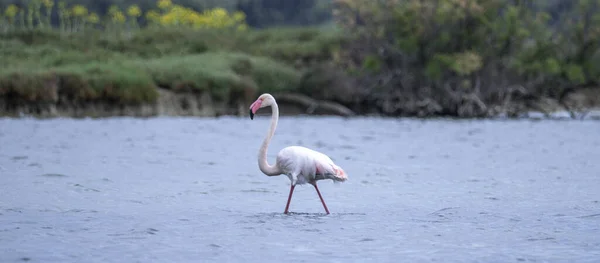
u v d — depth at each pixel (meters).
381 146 32.53
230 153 28.48
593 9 59.75
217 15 78.25
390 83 61.78
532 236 13.34
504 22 58.59
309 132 41.16
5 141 30.56
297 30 78.94
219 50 69.12
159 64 57.94
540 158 27.48
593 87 63.47
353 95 62.47
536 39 60.25
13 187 18.52
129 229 13.63
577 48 60.81
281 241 12.79
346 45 68.38
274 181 20.62
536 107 63.00
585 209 16.16
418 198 17.81
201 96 56.03
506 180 21.16
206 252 12.00
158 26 75.19
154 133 37.22
